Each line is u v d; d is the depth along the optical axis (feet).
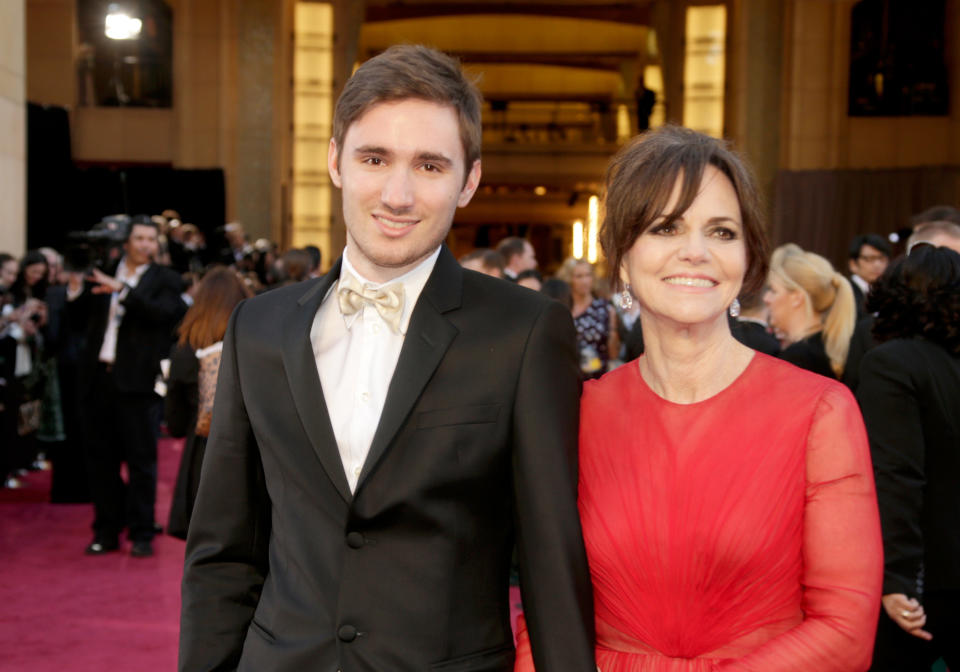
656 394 5.16
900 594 7.19
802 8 54.39
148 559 17.29
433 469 4.78
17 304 22.11
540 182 72.79
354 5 57.52
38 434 21.91
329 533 4.90
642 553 4.87
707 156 4.83
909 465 7.26
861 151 54.60
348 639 4.70
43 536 18.88
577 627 4.63
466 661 4.77
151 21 54.13
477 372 4.93
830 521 4.60
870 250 17.49
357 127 4.89
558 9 77.25
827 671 4.44
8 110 25.38
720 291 4.87
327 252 55.77
